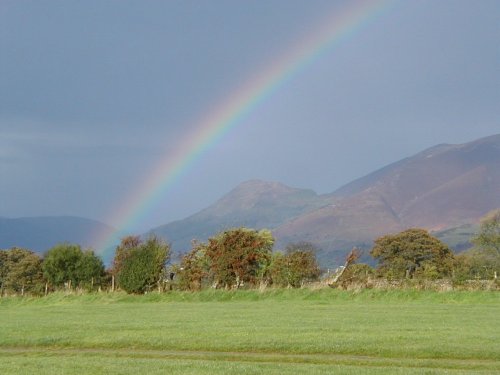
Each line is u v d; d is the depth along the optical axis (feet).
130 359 63.00
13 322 96.89
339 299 135.23
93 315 108.27
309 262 156.56
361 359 62.49
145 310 117.08
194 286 158.61
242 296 143.54
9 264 272.10
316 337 72.84
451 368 57.77
